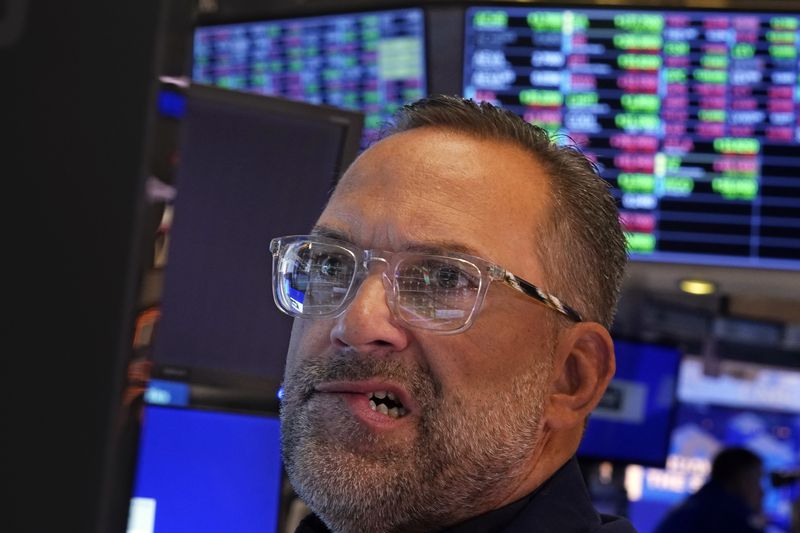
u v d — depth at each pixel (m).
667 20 2.36
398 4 2.28
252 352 1.42
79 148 0.30
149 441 1.37
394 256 1.07
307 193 1.45
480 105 1.19
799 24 2.35
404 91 2.36
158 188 0.31
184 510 1.38
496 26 2.35
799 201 2.37
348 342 1.05
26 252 0.30
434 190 1.09
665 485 5.74
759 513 3.53
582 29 2.37
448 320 1.05
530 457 1.13
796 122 2.37
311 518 1.20
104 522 0.29
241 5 2.36
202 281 1.41
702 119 2.38
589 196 1.19
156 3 0.31
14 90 0.30
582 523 1.14
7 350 0.30
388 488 1.03
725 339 3.69
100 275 0.30
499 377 1.07
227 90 1.41
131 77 0.31
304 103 1.43
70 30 0.31
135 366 0.30
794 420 5.81
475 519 1.09
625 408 2.78
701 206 2.39
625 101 2.38
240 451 1.40
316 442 1.05
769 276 2.38
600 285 1.20
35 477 0.29
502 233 1.10
